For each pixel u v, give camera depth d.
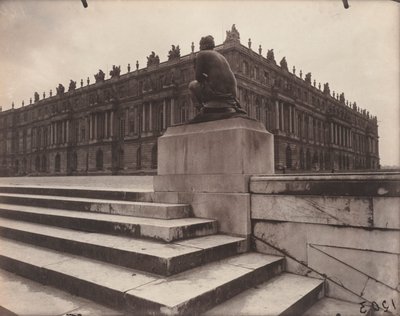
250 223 4.92
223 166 5.22
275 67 66.56
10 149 97.38
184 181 5.67
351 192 4.04
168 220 5.00
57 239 4.84
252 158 5.23
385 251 3.82
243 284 3.72
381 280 3.84
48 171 84.81
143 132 64.50
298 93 75.31
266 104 63.25
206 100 5.95
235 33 54.94
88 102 77.38
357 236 4.00
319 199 4.29
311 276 4.32
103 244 4.30
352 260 4.03
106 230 5.01
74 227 5.47
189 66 59.56
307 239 4.39
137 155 66.50
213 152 5.36
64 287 3.77
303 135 75.25
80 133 78.31
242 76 55.03
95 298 3.45
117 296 3.24
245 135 5.11
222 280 3.53
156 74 64.25
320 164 82.44
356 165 102.50
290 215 4.53
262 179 4.84
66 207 6.61
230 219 5.00
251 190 4.95
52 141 84.19
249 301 3.45
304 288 3.87
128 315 3.14
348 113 99.94
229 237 4.83
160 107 63.62
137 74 67.25
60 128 83.00
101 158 73.19
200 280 3.52
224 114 5.50
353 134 102.56
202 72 5.92
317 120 82.75
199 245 4.24
